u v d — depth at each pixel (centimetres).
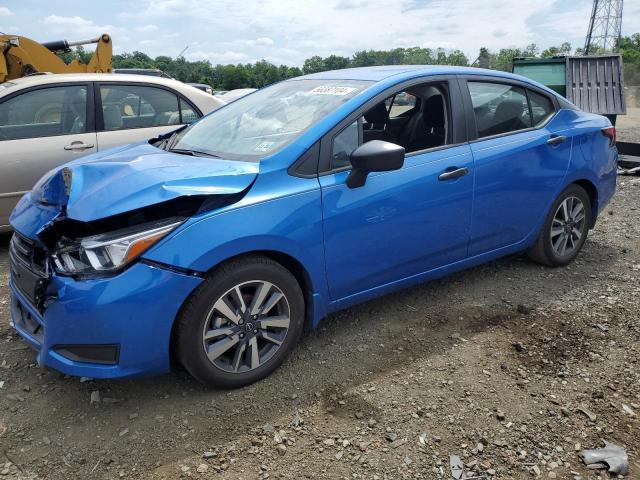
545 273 454
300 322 315
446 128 375
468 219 379
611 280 439
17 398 292
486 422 272
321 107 340
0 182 512
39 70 1058
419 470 243
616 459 246
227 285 280
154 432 267
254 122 357
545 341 346
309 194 304
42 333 286
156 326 264
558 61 1053
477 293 416
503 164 392
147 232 261
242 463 247
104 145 560
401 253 349
